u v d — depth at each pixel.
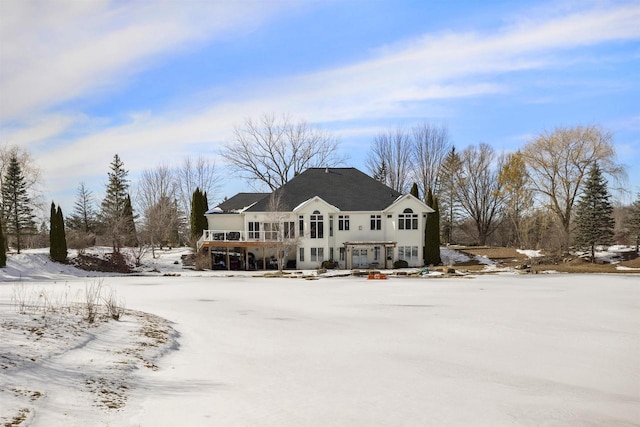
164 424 8.62
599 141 60.50
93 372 11.12
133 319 18.45
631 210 68.38
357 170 63.16
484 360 14.41
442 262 59.34
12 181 57.59
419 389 11.43
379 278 42.88
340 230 56.78
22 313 15.79
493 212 80.62
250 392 10.83
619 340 17.30
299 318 21.53
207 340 16.59
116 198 80.25
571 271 49.00
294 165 76.31
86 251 57.31
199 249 55.75
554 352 15.52
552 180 63.62
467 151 80.50
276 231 52.88
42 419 8.06
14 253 52.50
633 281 39.16
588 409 10.45
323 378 12.14
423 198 81.06
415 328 19.30
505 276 44.75
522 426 9.32
